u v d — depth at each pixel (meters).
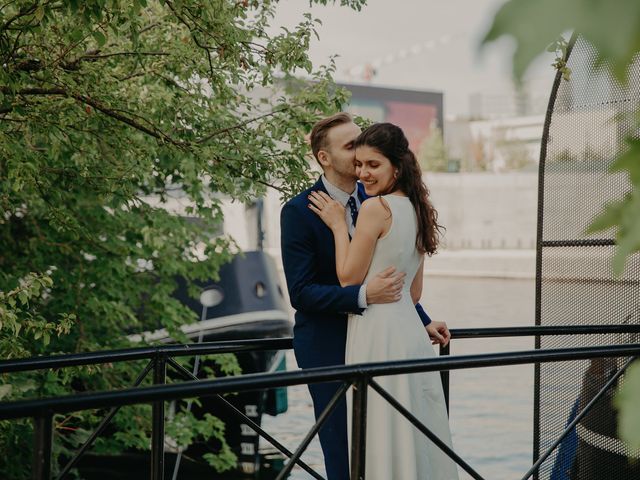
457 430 9.63
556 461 3.91
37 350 6.53
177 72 5.14
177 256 7.07
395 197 2.98
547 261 4.12
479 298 27.88
